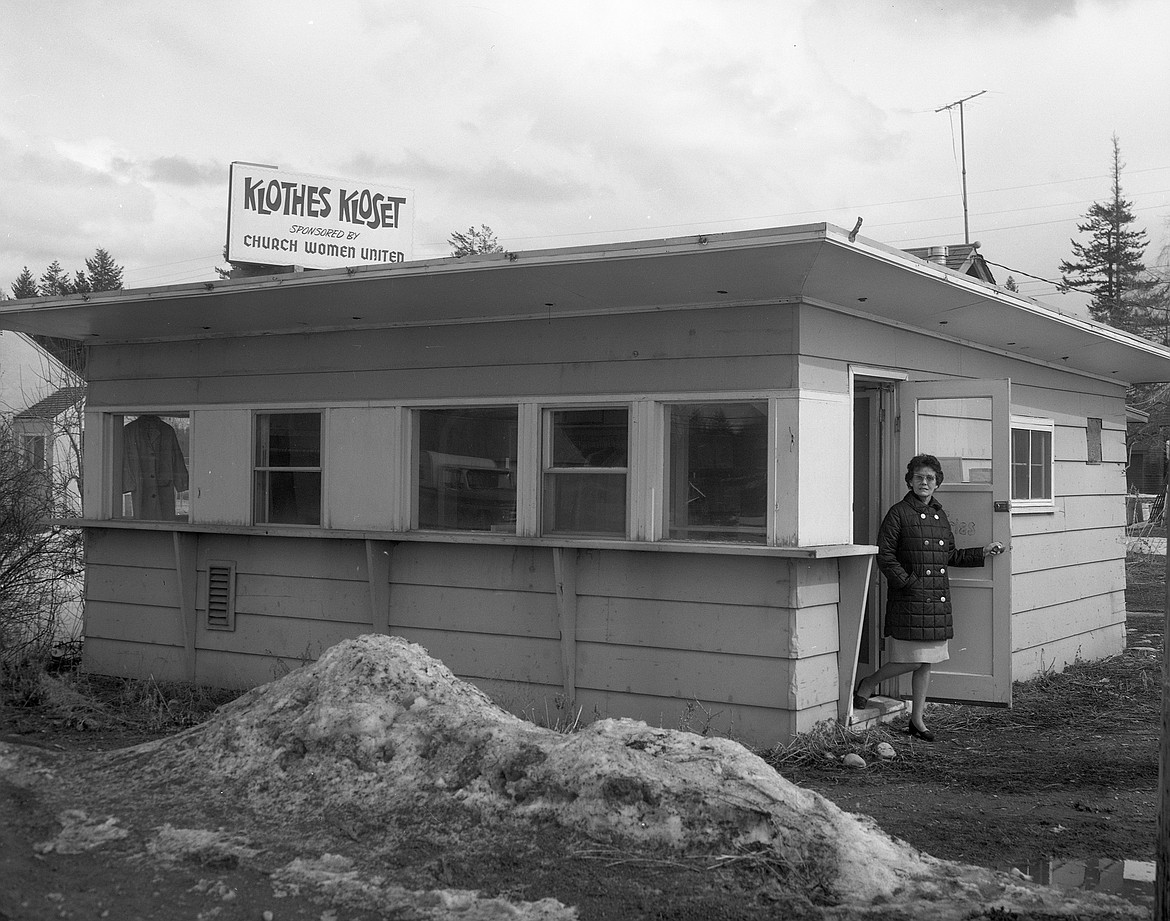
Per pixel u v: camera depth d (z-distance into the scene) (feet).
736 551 24.04
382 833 15.96
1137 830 18.71
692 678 25.11
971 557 27.14
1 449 35.27
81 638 37.45
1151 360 37.81
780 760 23.45
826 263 22.12
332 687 19.24
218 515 32.17
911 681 28.58
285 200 37.58
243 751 18.66
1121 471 44.04
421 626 28.66
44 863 15.05
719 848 14.89
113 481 34.30
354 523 29.86
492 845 15.35
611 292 25.04
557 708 26.63
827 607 25.18
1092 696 32.32
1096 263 199.62
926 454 28.40
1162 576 75.25
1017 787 21.75
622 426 26.45
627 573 25.90
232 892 14.15
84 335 33.71
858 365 26.58
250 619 31.35
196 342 32.71
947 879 15.05
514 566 27.45
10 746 20.02
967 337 31.50
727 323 25.04
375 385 29.66
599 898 13.89
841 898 14.11
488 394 27.96
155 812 16.99
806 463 24.47
